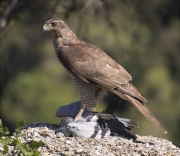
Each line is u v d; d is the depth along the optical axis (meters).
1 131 9.63
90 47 11.78
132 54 18.27
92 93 11.50
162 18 25.81
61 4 15.98
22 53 24.02
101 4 14.80
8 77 25.27
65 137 10.75
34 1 16.50
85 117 11.27
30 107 26.58
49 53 27.08
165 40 26.31
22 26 17.56
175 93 27.25
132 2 16.09
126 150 10.27
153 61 24.75
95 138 10.83
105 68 11.37
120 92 11.30
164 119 26.98
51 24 11.81
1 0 17.72
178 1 24.83
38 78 26.98
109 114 11.14
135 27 15.93
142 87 26.92
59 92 27.48
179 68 27.19
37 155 9.45
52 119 26.83
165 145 10.80
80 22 15.45
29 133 10.83
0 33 16.56
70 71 11.52
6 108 26.25
